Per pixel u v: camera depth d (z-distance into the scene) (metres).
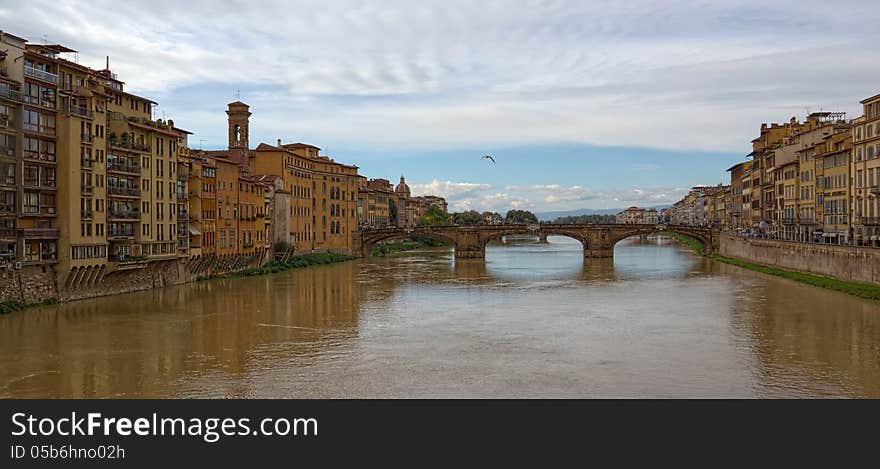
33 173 71.38
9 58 68.44
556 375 47.78
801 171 124.06
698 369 49.16
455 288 98.38
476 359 52.44
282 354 54.22
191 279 100.75
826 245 97.44
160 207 90.81
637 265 140.12
